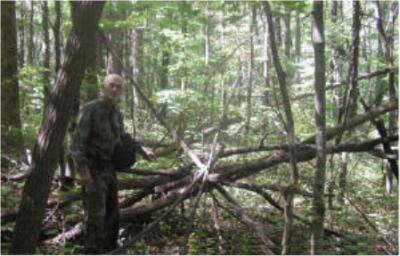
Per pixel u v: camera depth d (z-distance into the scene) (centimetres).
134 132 845
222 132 848
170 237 602
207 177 575
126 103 1291
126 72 639
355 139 867
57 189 640
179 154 746
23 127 1009
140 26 1005
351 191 826
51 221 587
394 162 655
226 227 639
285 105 445
